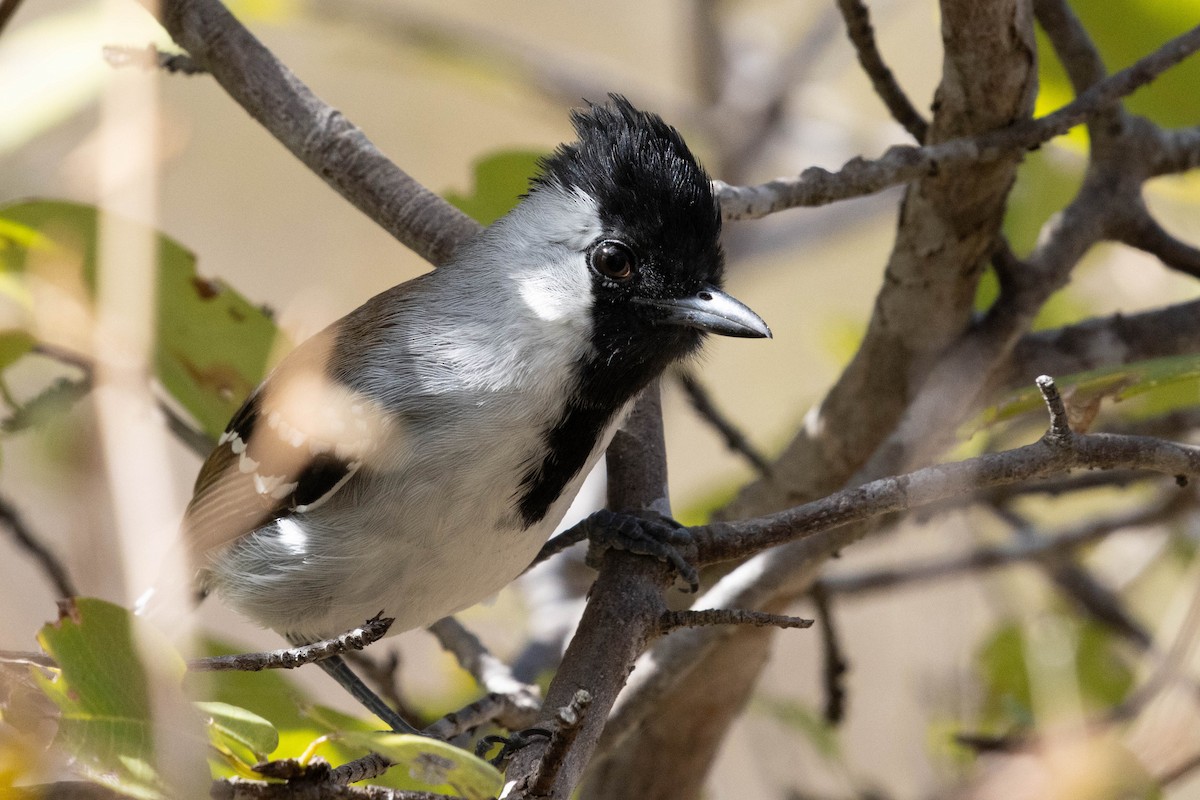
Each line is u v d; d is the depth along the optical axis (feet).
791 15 58.13
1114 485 33.12
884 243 53.83
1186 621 29.55
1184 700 29.01
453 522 23.72
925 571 33.68
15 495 29.76
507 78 49.19
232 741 17.54
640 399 27.50
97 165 21.98
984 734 30.71
